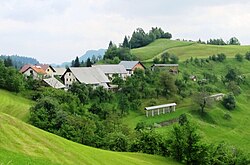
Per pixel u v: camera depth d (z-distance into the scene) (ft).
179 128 240.94
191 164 238.68
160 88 555.28
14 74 464.24
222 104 565.12
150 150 261.85
